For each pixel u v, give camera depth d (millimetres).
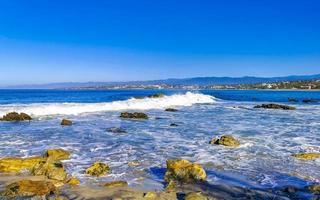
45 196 10031
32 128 24469
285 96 97125
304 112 40906
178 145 18656
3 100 62625
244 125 27516
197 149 17609
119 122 28734
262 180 12258
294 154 16188
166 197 10062
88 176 12570
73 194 10414
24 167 13375
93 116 32906
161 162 14828
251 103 60156
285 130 24578
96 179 12203
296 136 21844
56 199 9664
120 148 17719
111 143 19094
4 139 19906
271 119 32312
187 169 12281
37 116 31953
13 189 10258
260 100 73812
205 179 12258
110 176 12625
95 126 25953
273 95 105562
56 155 15312
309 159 15398
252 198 10406
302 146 18484
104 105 40219
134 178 12445
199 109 44250
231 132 23516
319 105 56438
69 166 13969
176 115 35625
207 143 19281
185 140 20234
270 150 17406
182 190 11094
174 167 12430
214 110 42750
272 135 22188
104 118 31359
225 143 18625
